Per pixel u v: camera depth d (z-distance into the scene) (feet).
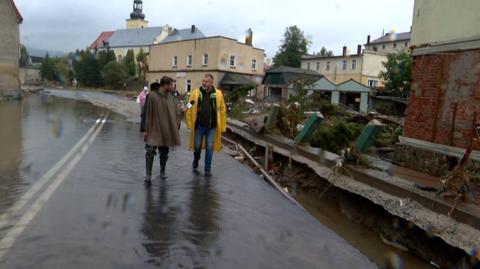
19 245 14.02
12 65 103.76
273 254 15.16
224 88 140.26
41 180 22.90
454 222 17.13
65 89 207.10
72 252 13.70
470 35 26.00
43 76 233.96
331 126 43.14
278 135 40.63
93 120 61.57
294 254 15.44
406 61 108.58
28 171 25.00
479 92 25.27
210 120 25.75
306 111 50.55
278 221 19.11
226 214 19.12
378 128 25.73
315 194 28.04
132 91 194.08
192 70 152.76
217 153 37.09
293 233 17.69
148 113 22.66
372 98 111.55
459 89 26.89
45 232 15.28
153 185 23.13
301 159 31.14
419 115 30.63
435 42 29.19
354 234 21.38
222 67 144.36
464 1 26.50
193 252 14.49
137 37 304.71
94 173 25.21
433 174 27.55
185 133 51.57
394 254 18.99
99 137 42.27
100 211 17.98
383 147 39.75
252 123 43.01
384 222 21.17
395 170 27.53
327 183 27.25
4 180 22.61
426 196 19.11
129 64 225.35
